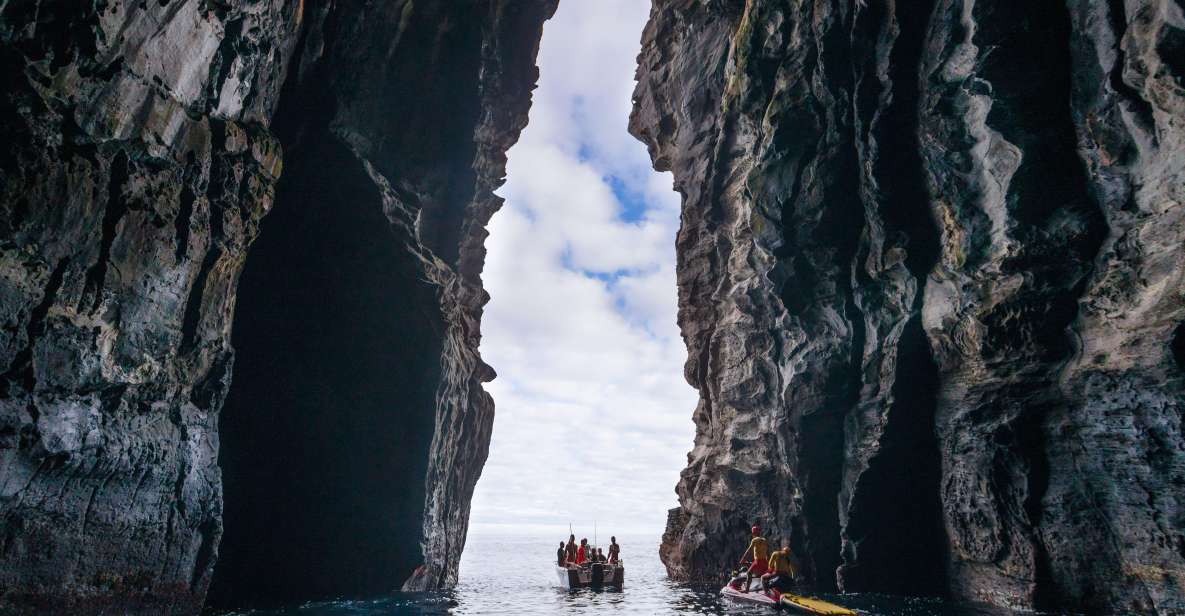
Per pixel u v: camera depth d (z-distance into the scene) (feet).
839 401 81.61
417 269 83.87
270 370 75.87
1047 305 62.39
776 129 82.69
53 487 42.19
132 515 48.24
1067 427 60.85
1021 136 62.03
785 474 87.92
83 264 43.45
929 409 75.15
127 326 46.96
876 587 76.64
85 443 43.57
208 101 55.26
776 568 69.00
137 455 48.14
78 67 42.16
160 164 49.24
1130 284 55.83
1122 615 56.44
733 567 95.25
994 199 65.36
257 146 60.23
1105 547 58.18
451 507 94.89
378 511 77.61
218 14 54.03
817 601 64.28
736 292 96.99
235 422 73.26
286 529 73.97
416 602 72.43
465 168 100.68
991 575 67.62
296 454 75.46
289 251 79.10
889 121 74.79
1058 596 61.11
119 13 43.96
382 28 86.63
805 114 81.71
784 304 84.84
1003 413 65.82
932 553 75.46
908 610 62.85
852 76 78.02
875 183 75.36
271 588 72.13
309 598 72.90
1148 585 54.19
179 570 52.70
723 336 101.71
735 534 95.45
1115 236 57.77
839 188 80.38
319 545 74.95
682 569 102.83
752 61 87.97
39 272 40.55
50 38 40.52
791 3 83.66
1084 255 59.72
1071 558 60.39
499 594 83.51
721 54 104.06
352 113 85.51
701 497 100.99
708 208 104.01
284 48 68.69
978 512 68.44
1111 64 56.44
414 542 78.38
